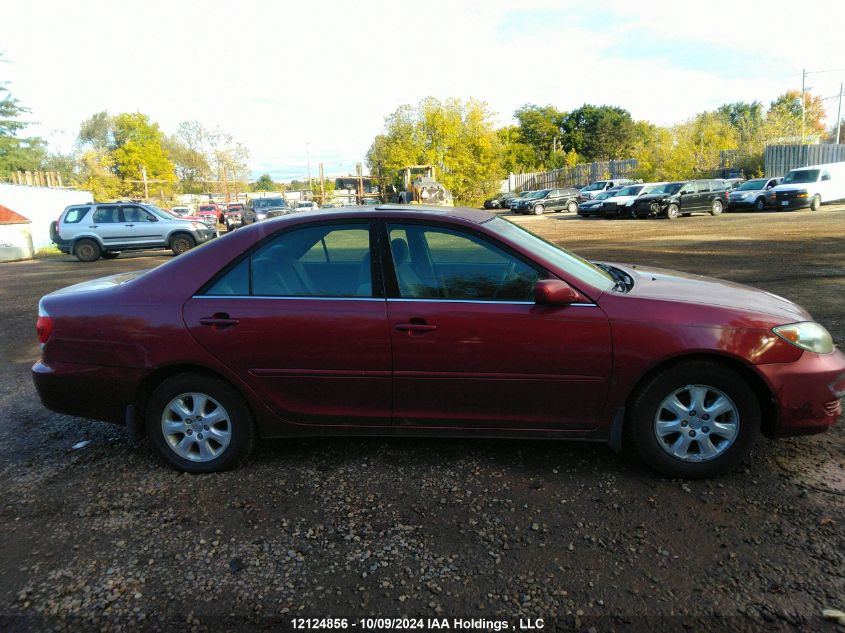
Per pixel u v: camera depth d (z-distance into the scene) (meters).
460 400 3.36
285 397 3.46
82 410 3.60
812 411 3.17
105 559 2.75
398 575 2.58
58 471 3.66
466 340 3.26
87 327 3.50
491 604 2.39
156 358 3.43
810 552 2.64
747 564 2.57
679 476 3.29
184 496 3.31
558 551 2.71
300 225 3.51
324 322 3.35
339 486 3.37
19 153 44.56
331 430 3.53
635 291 3.41
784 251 12.75
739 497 3.11
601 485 3.28
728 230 18.27
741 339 3.12
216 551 2.79
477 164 45.22
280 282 3.46
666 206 24.92
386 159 46.94
